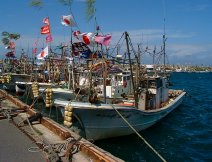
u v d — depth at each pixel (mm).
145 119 16828
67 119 12859
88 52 16688
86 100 15969
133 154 13961
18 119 13961
